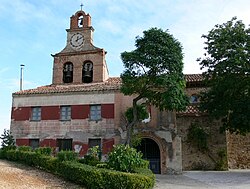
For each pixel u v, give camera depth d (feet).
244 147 91.81
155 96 72.43
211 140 86.48
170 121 79.05
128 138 70.79
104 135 82.28
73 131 85.05
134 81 69.72
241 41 79.41
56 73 96.07
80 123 85.05
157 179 64.23
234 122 73.82
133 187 44.50
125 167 52.80
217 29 84.17
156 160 79.25
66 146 84.94
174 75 69.05
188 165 85.66
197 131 86.33
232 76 77.51
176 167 75.66
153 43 69.77
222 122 83.71
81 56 95.35
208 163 85.05
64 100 87.97
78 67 94.84
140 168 55.11
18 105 91.25
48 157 61.98
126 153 54.44
